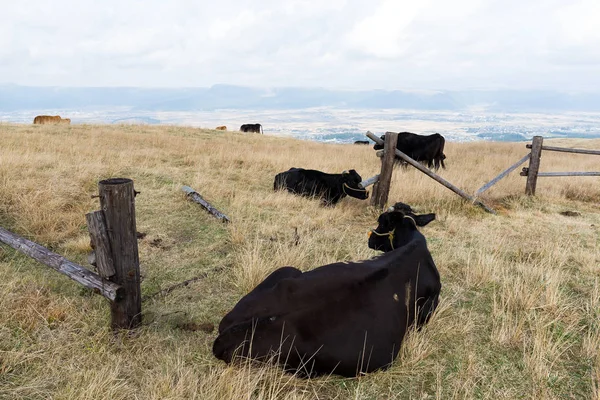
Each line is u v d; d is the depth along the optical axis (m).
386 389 3.15
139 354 3.39
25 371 3.08
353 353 3.05
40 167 8.47
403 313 3.49
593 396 3.06
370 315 3.20
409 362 3.41
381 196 8.13
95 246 3.38
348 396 3.06
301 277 3.21
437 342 3.79
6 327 3.52
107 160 10.05
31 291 4.15
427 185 9.41
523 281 5.07
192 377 3.09
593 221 8.04
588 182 11.20
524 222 7.78
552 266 5.61
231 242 5.96
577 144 31.09
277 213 7.52
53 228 5.81
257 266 4.77
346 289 3.20
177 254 5.52
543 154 20.39
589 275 5.44
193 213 7.03
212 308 4.23
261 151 15.23
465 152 19.34
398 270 3.66
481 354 3.66
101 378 2.94
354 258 5.66
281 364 2.98
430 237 6.72
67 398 2.80
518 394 3.18
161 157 11.29
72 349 3.37
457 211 8.22
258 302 3.17
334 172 11.27
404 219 4.50
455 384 3.25
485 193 9.49
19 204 6.36
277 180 9.19
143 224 6.41
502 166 14.55
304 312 3.02
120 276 3.52
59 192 7.04
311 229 6.82
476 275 5.18
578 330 4.08
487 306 4.54
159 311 4.09
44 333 3.53
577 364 3.57
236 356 3.03
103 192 3.30
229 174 10.08
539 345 3.59
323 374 3.09
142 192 7.77
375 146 9.24
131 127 22.09
